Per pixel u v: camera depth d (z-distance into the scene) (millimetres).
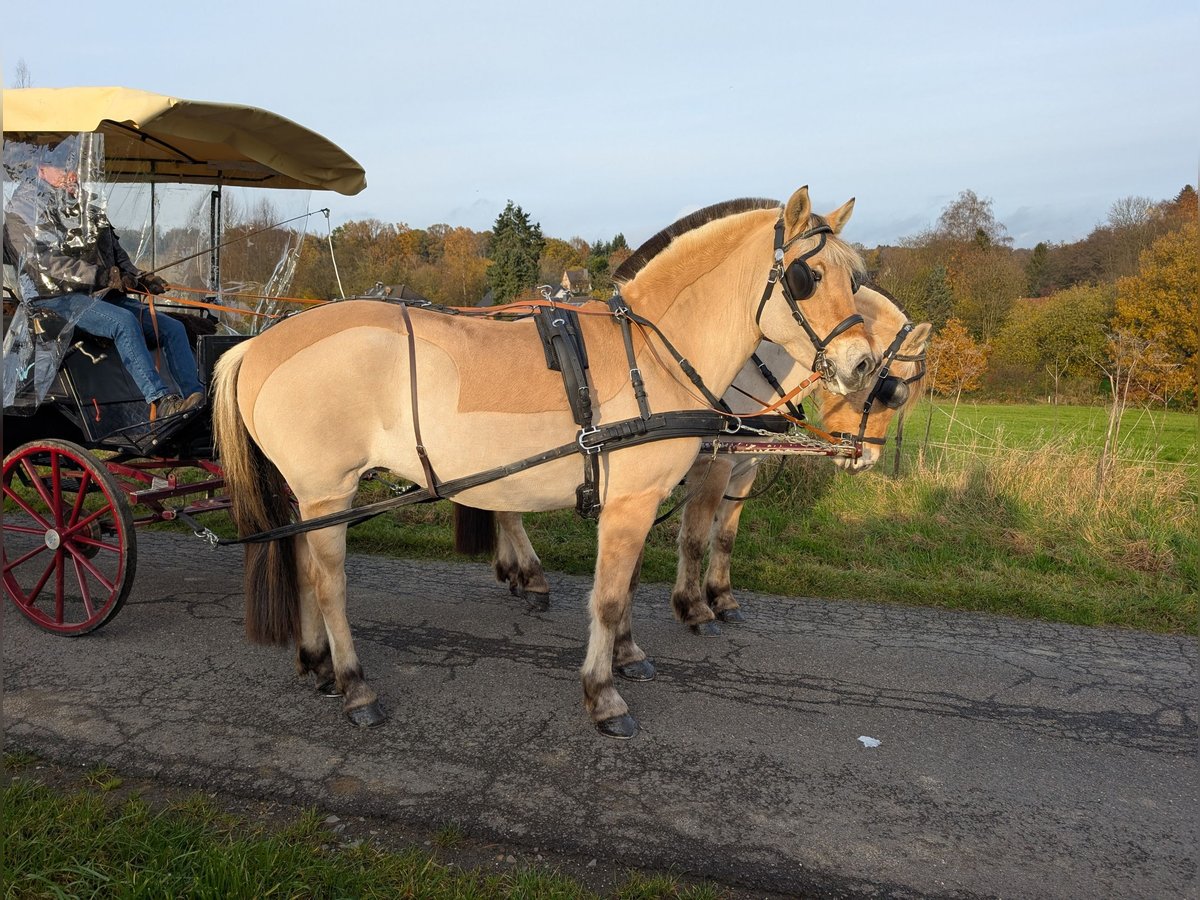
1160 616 5895
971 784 3525
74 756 3420
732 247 3900
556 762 3537
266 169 6230
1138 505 7957
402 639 4887
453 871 2793
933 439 11523
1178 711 4348
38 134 4738
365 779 3342
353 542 6988
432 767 3453
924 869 2930
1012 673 4785
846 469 5270
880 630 5469
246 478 3842
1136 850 3098
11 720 3693
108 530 4730
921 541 7484
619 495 3746
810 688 4457
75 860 2688
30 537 6625
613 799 3271
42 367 4344
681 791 3355
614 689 3893
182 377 4691
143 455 5055
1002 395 23703
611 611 3812
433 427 3604
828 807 3293
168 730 3670
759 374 5062
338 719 3848
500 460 3623
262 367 3688
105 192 4852
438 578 6176
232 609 5223
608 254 58969
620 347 3781
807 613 5785
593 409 3660
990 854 3037
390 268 41625
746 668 4707
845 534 7738
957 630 5539
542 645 4879
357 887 2635
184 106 4488
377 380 3623
